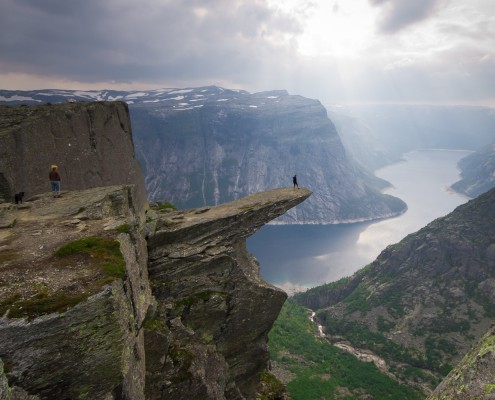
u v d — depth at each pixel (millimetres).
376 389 133000
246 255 40000
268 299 37531
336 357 152000
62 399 16109
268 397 47906
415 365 171750
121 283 18938
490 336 7316
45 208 27312
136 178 55688
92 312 16344
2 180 32625
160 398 29328
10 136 33312
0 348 14445
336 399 120125
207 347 34000
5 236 22344
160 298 33312
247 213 37844
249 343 38156
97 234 22906
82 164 42969
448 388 7129
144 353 27547
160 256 34312
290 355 149250
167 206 57531
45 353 15336
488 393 6348
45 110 39594
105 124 47875
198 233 36094
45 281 17391
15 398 14125
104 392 17062
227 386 36844
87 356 16328
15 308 15336
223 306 35219
